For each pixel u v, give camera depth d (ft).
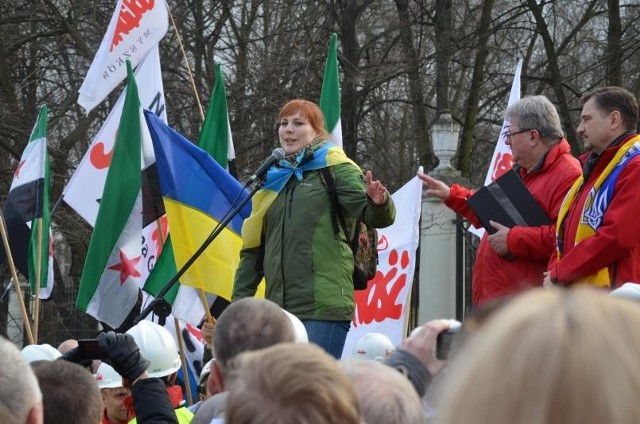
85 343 16.98
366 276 25.80
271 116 80.79
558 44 94.17
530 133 24.44
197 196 29.32
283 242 24.86
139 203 31.04
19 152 80.38
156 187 31.27
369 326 34.12
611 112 21.34
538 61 94.12
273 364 8.16
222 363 14.25
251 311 14.28
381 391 9.75
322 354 8.33
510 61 90.48
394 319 33.83
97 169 37.35
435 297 53.42
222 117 34.88
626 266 20.92
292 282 24.64
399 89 92.12
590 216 21.38
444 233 53.57
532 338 5.52
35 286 34.09
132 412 20.70
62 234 78.28
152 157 31.35
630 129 21.43
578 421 5.35
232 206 26.89
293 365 8.13
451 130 57.00
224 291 28.89
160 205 31.24
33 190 35.32
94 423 13.84
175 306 30.27
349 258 24.90
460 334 7.22
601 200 21.18
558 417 5.38
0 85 80.89
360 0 86.89
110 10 83.46
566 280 20.90
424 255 54.03
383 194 23.35
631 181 20.70
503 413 5.46
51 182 77.10
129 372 16.14
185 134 84.23
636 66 81.66
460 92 89.45
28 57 85.56
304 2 83.05
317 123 25.34
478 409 5.52
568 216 22.21
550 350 5.46
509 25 81.05
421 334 12.07
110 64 38.63
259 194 25.70
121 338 16.25
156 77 38.22
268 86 80.59
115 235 30.96
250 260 26.08
